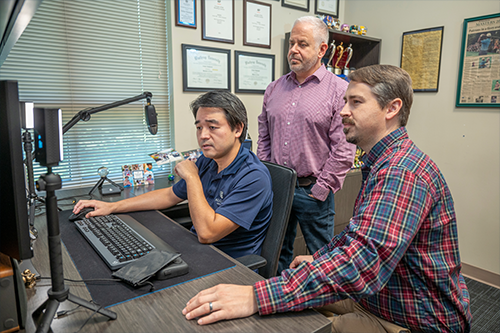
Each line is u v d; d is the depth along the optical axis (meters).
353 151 1.75
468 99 2.37
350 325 0.95
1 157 0.63
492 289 2.26
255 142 2.68
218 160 1.27
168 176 2.23
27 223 0.65
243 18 2.44
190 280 0.86
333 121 1.77
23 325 0.68
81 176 2.15
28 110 1.14
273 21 2.60
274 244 1.20
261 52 2.59
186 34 2.23
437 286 0.83
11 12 0.57
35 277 0.87
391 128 0.92
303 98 1.84
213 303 0.71
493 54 2.22
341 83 1.80
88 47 2.07
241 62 2.48
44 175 0.62
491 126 2.29
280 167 1.28
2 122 0.62
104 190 1.86
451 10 2.41
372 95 0.89
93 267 0.91
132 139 2.31
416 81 2.67
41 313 0.70
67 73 2.04
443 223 0.84
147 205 1.42
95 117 2.15
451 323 0.85
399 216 0.75
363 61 2.96
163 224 1.27
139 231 1.14
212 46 2.34
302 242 2.40
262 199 1.18
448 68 2.47
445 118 2.53
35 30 1.90
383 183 0.80
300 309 0.73
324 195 1.76
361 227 0.77
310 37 1.77
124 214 1.35
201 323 0.68
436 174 0.83
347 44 2.94
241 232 1.21
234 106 1.18
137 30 2.22
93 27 2.07
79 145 2.12
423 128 2.67
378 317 0.93
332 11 3.00
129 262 0.91
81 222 1.21
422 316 0.85
